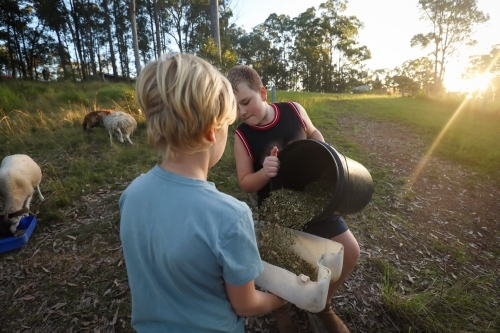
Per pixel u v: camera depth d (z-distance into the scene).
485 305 2.65
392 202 4.54
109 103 12.33
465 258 3.40
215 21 10.69
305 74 61.56
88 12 38.75
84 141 7.02
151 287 0.97
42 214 4.23
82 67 38.94
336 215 1.81
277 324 2.19
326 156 1.87
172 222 0.87
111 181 5.14
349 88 59.66
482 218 4.37
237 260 0.88
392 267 3.05
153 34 43.16
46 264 3.26
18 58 41.72
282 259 1.60
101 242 3.58
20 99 11.77
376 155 6.69
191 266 0.86
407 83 62.91
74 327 2.50
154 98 0.85
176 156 0.91
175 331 0.98
